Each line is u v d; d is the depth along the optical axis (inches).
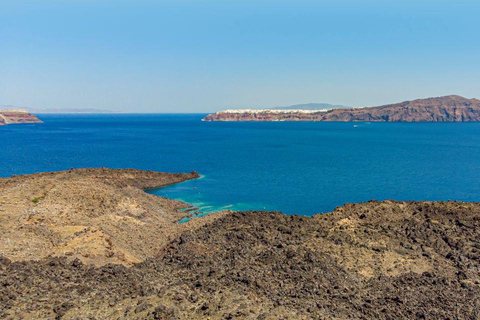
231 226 1758.1
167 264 1328.7
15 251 1217.4
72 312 870.4
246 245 1485.0
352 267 1347.2
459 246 1508.4
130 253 1547.7
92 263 1238.3
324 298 1082.7
